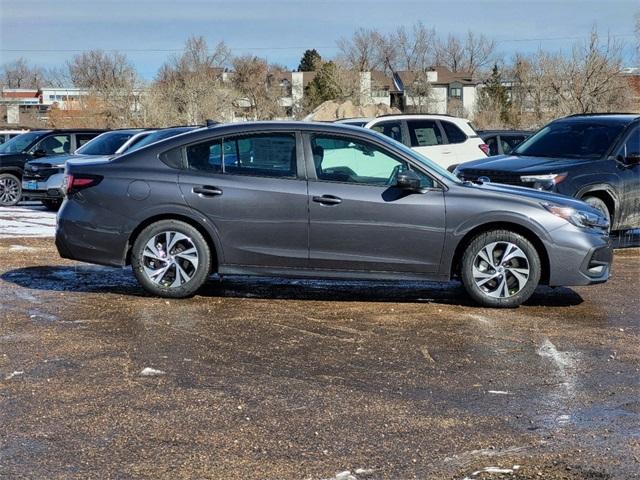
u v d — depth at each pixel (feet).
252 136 24.32
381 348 19.49
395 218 23.58
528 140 39.81
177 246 24.22
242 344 19.65
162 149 24.47
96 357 18.39
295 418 14.94
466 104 251.19
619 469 12.89
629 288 27.43
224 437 14.05
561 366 18.26
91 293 25.03
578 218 23.97
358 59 249.34
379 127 48.06
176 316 22.24
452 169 45.14
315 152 24.11
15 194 59.26
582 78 148.25
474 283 23.91
